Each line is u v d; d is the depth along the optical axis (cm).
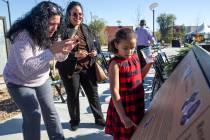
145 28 995
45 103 304
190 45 412
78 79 435
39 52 277
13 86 285
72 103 441
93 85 450
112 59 255
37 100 291
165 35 5175
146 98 619
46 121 311
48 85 311
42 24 271
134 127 256
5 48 1075
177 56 414
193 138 77
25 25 272
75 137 425
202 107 84
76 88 434
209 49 311
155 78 536
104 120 467
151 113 207
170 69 423
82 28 421
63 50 267
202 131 74
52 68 813
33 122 282
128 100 255
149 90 700
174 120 109
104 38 4344
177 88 145
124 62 251
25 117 285
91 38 429
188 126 85
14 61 278
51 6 281
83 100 637
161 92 218
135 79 257
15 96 284
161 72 468
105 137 422
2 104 643
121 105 243
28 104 281
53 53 265
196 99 94
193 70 131
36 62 257
